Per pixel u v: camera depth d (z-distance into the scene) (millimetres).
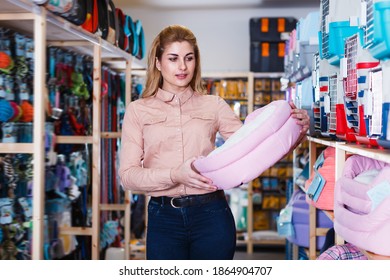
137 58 5348
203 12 7555
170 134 2332
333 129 2693
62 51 4098
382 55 1758
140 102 2410
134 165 2348
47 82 3719
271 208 6836
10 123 3068
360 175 2154
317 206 2756
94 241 3875
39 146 2658
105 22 3986
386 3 1658
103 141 4922
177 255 2322
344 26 2512
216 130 2451
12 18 2672
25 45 3219
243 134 2221
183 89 2400
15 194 3137
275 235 6637
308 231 3713
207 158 2145
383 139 1757
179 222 2309
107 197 5000
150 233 2359
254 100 6922
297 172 4355
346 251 2336
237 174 2150
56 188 3805
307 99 3523
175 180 2199
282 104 2266
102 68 4844
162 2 7230
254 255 6418
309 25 3594
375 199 1849
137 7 7492
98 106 3842
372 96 1874
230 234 2330
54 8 2766
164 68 2336
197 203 2295
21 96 3166
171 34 2314
